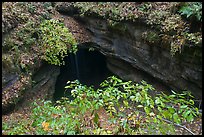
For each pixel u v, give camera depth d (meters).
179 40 8.07
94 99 4.79
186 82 8.41
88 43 11.38
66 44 10.48
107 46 10.80
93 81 12.50
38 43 9.62
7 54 8.38
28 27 9.52
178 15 8.65
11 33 8.91
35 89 9.18
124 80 10.59
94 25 11.13
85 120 5.84
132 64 10.03
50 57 9.71
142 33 9.30
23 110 8.24
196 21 8.00
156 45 8.91
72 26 11.45
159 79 9.21
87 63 13.27
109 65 11.16
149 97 4.62
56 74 10.40
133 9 9.88
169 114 4.27
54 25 10.60
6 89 7.94
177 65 8.43
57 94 11.15
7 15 8.87
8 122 7.16
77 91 4.74
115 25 10.12
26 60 8.76
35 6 10.96
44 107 5.40
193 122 7.56
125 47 10.17
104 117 6.80
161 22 8.77
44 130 5.61
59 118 5.28
